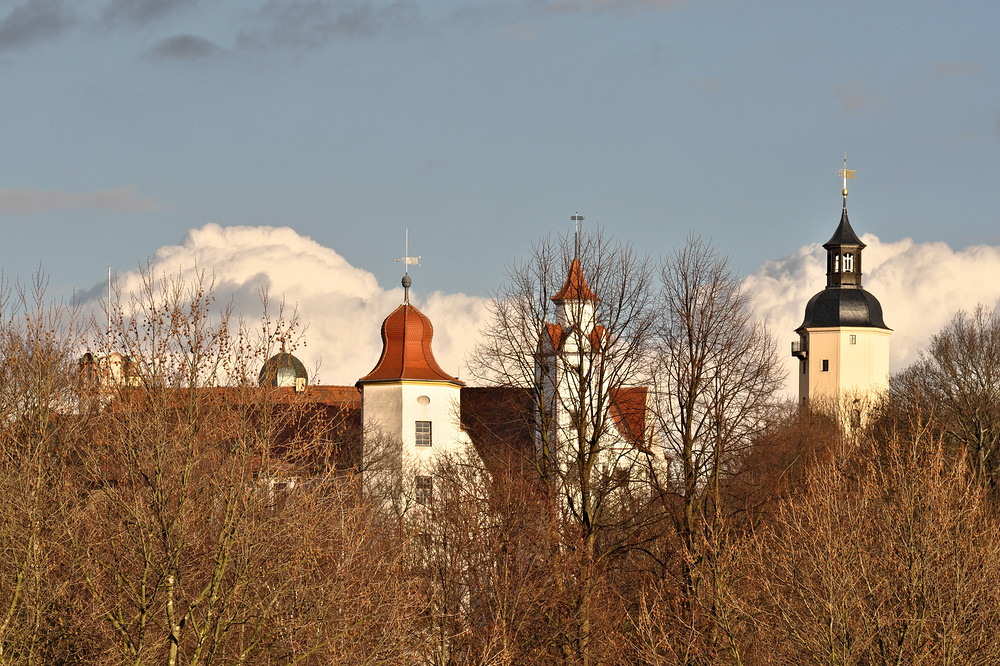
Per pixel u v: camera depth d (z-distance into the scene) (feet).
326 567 349.82
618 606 563.89
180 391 348.38
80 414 370.94
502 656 452.76
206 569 334.24
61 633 323.16
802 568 350.23
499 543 541.75
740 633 379.55
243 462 333.21
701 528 494.18
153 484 325.01
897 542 335.06
